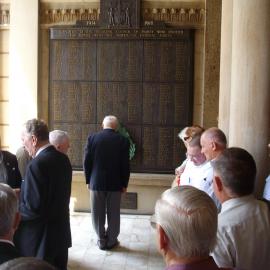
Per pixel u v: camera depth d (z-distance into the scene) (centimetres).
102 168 556
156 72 736
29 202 338
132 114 746
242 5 430
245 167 214
